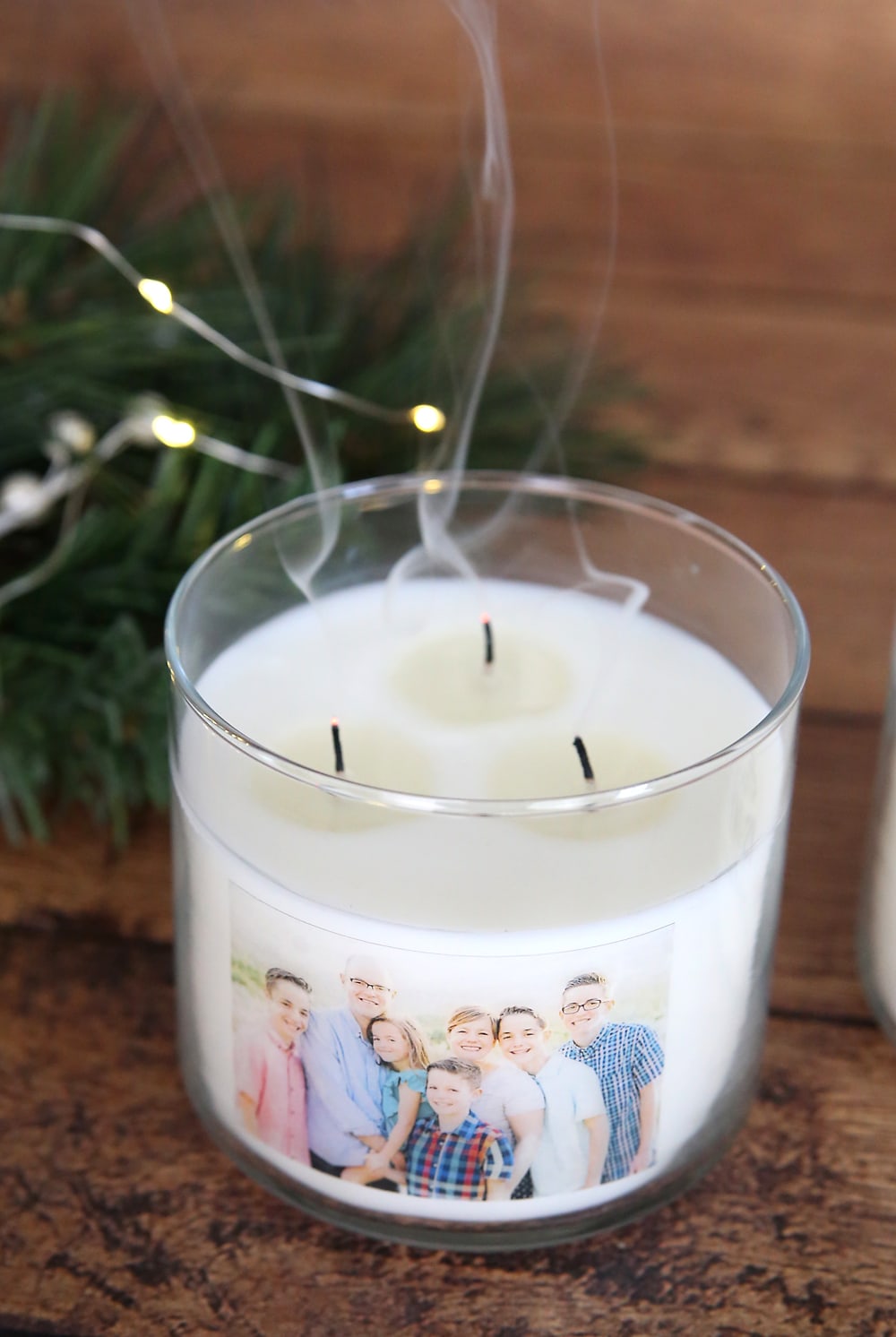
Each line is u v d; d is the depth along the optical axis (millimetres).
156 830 677
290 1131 476
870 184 1068
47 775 661
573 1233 488
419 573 572
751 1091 526
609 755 486
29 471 759
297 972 441
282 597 540
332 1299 484
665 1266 495
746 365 982
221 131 1065
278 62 1058
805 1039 582
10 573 737
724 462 909
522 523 564
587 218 1074
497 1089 442
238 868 441
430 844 410
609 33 1058
